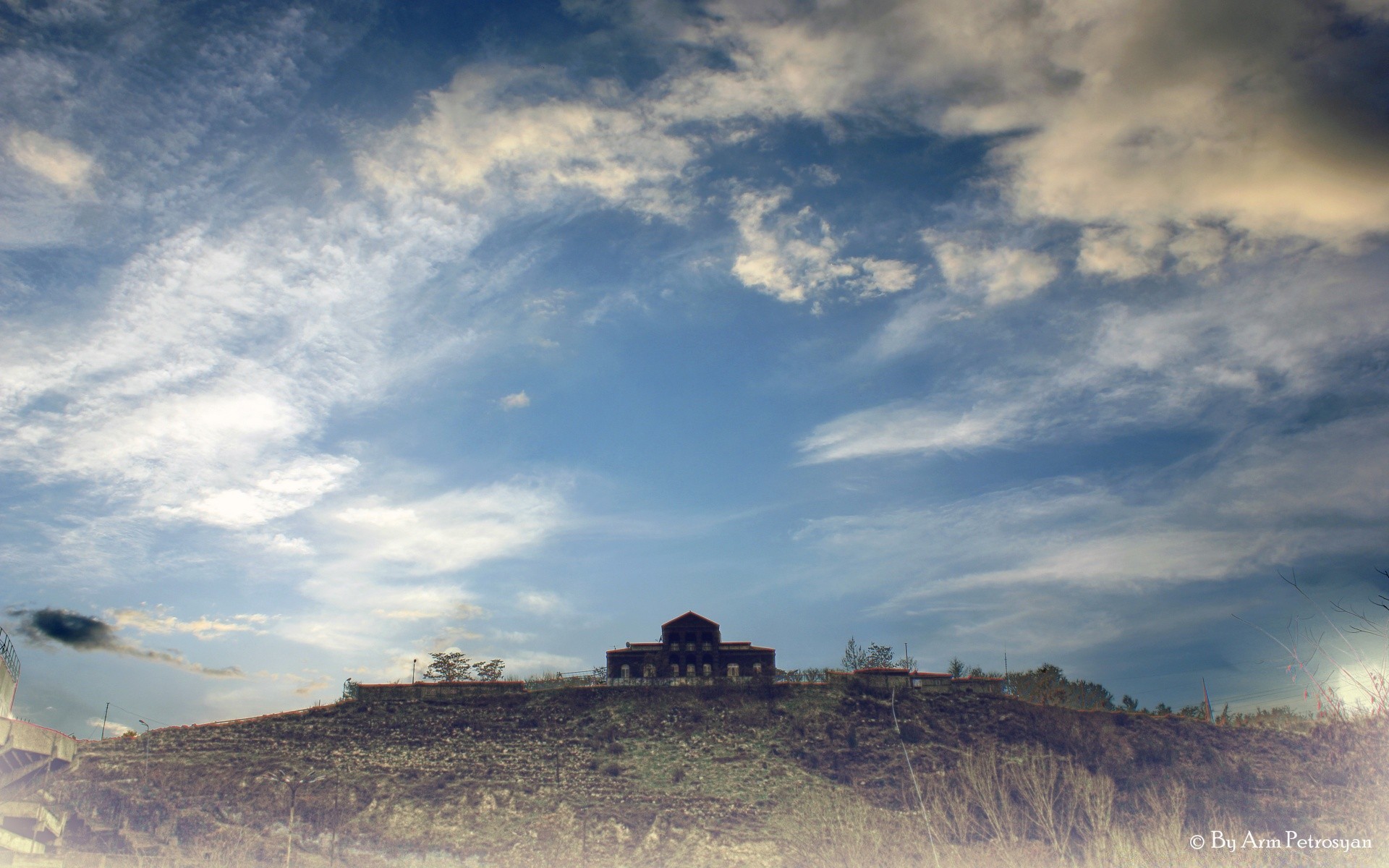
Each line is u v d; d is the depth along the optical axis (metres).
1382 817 45.25
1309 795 48.62
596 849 74.75
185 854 71.00
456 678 115.69
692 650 115.31
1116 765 85.06
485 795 84.50
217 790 83.69
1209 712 95.25
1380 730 46.31
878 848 68.38
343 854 73.62
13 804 58.56
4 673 58.66
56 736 63.34
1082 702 108.44
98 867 63.97
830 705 102.19
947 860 63.78
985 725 97.12
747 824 78.31
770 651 115.44
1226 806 66.94
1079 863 58.62
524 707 104.06
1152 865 53.16
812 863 69.06
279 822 78.50
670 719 100.81
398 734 97.50
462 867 72.25
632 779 88.06
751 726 98.88
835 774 88.31
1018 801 73.06
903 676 107.44
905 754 91.25
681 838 76.19
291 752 92.75
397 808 81.94
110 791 82.00
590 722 100.62
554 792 85.31
